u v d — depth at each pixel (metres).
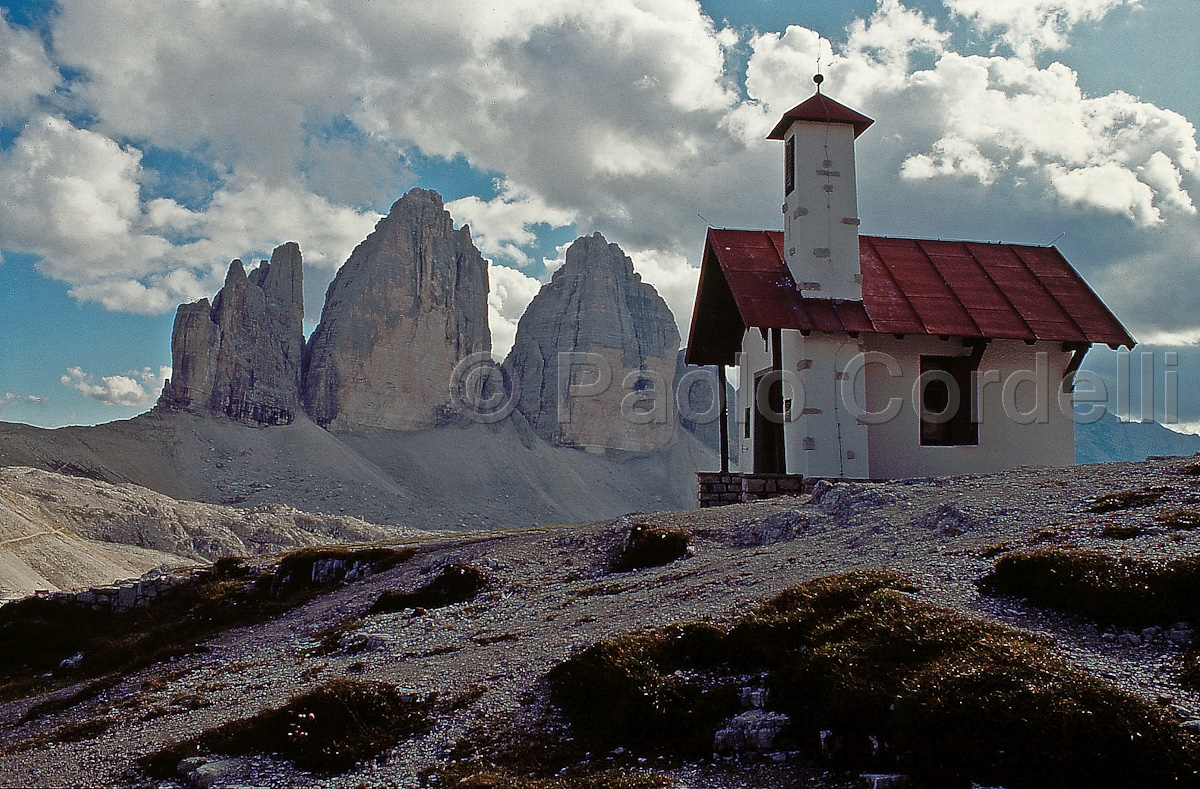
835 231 37.31
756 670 13.48
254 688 19.48
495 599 24.95
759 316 35.41
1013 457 37.41
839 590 14.81
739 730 11.83
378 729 14.31
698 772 11.42
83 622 33.91
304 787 12.84
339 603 29.00
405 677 16.72
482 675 15.99
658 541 25.91
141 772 14.38
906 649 12.08
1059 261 41.72
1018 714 10.05
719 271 41.50
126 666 27.31
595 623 18.50
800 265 37.09
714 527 27.09
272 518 193.00
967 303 38.06
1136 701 10.00
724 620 15.47
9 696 27.75
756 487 34.75
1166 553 14.51
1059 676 10.60
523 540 31.58
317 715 14.68
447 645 19.77
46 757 16.59
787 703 12.27
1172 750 9.34
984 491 23.31
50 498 154.00
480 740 13.38
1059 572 14.07
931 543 19.12
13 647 32.28
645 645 14.58
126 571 126.81
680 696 13.04
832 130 37.97
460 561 29.42
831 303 36.72
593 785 11.11
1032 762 9.69
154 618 32.94
